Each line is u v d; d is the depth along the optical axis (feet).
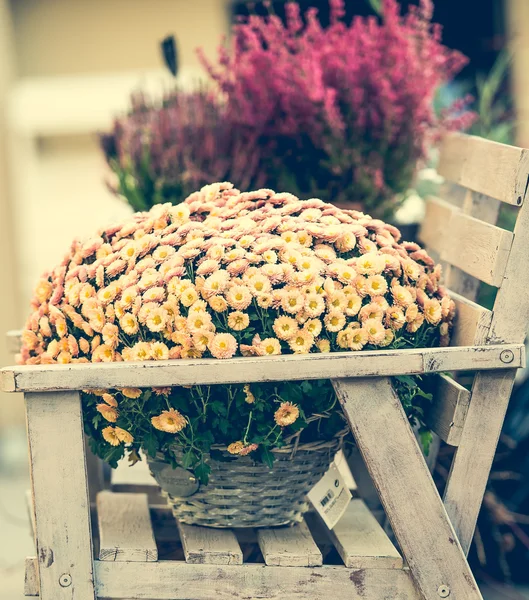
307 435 6.21
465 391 6.10
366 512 6.68
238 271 6.02
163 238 6.20
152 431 6.11
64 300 6.23
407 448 6.00
